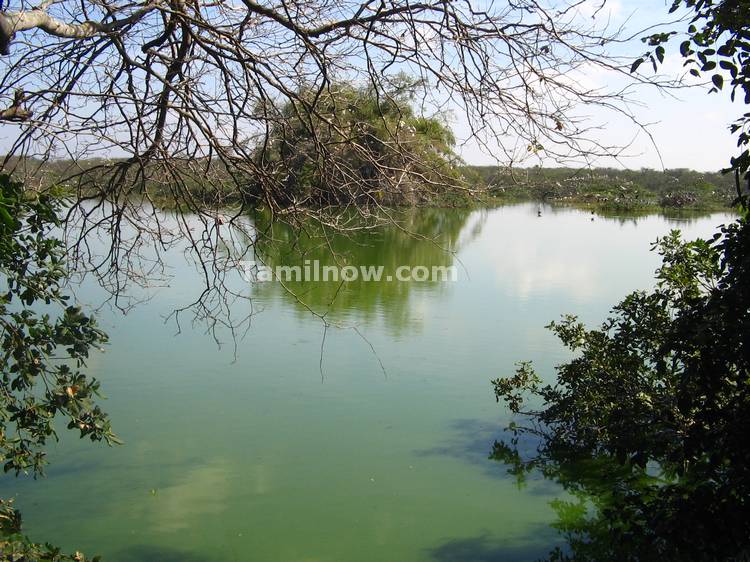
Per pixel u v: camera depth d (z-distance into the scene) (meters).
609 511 5.26
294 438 8.26
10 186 3.87
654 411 5.73
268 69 4.43
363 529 6.38
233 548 6.03
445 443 8.25
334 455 7.86
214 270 5.17
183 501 6.77
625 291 17.20
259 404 9.22
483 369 10.80
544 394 8.62
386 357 11.33
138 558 5.82
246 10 4.73
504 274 19.62
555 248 25.47
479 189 4.54
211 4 4.69
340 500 6.89
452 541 6.22
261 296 15.41
